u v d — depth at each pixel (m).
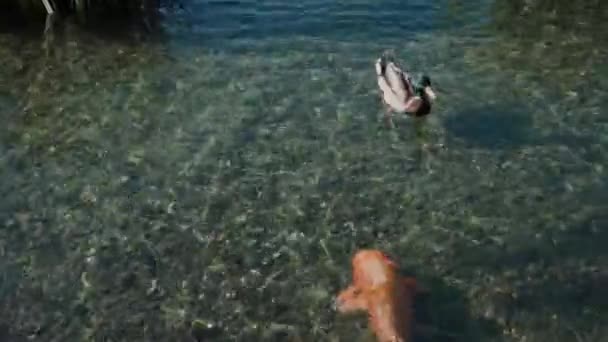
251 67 21.69
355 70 21.36
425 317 13.23
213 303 13.73
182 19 24.52
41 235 15.42
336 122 19.03
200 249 14.99
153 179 17.08
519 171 17.11
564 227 15.36
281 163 17.53
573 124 18.77
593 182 16.69
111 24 24.48
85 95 20.62
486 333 12.94
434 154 17.78
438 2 25.19
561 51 22.48
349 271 14.30
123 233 15.46
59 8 24.88
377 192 16.52
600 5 25.23
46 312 13.63
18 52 22.94
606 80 20.83
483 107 19.55
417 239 15.11
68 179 17.14
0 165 17.61
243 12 24.75
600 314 13.27
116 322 13.41
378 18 24.19
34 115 19.70
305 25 23.88
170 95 20.42
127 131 18.89
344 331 12.94
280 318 13.35
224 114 19.45
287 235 15.30
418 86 19.14
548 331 12.97
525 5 25.22
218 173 17.23
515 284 13.95
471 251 14.77
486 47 22.66
